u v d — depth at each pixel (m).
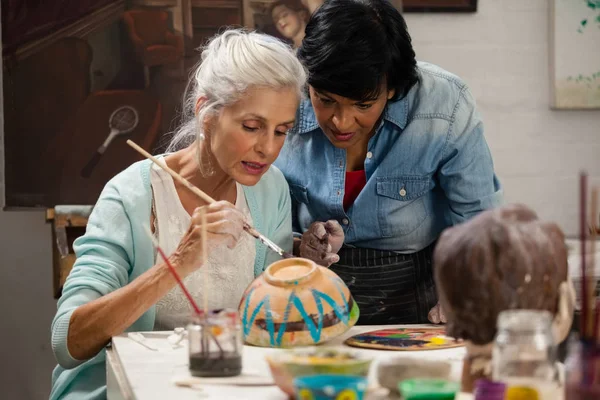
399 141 2.13
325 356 1.30
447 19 3.83
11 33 3.45
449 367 1.27
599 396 1.05
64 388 1.95
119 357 1.61
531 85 3.91
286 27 3.55
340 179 2.20
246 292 1.72
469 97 2.15
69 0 3.48
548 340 1.14
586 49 3.88
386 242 2.20
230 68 1.85
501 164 3.92
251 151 1.87
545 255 1.24
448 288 1.26
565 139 3.95
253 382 1.39
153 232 2.01
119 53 3.52
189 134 2.13
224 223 1.77
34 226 3.67
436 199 2.22
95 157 3.52
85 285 1.88
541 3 3.88
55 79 3.49
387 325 2.06
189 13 3.53
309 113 2.21
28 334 3.68
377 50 1.84
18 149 3.48
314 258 2.05
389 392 1.29
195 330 1.44
